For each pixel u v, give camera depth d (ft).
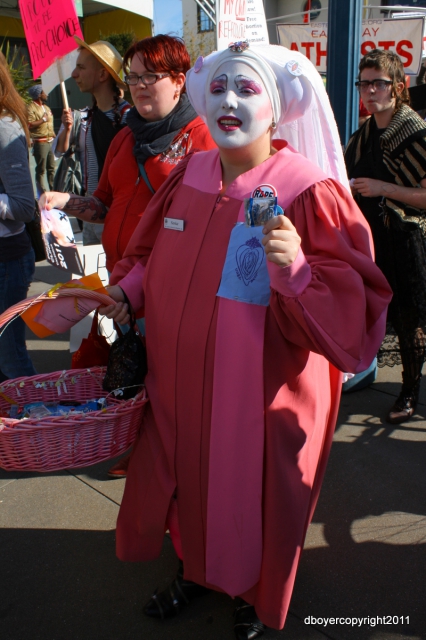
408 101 9.90
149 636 6.67
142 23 39.83
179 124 8.09
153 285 6.15
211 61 5.89
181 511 6.22
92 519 8.63
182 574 7.04
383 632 6.55
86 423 5.82
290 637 6.55
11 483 9.55
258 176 5.65
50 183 28.27
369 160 10.01
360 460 9.71
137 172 8.48
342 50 10.88
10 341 10.12
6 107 8.75
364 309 5.14
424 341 10.49
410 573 7.36
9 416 6.89
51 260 9.39
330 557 7.67
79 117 14.93
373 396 11.90
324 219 5.38
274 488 5.68
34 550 8.04
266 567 5.89
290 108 5.73
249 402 5.53
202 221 5.82
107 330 13.37
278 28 21.06
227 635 6.65
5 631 6.78
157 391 6.33
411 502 8.67
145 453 6.48
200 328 5.65
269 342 5.57
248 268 5.44
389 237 9.80
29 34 11.32
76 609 7.06
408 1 36.37
